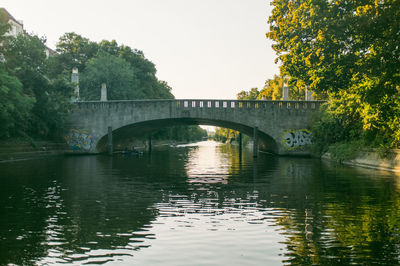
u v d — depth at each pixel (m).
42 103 63.66
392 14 26.06
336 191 23.20
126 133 81.19
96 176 32.25
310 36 34.03
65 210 17.36
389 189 24.09
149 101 68.56
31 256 10.93
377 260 10.52
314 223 14.73
